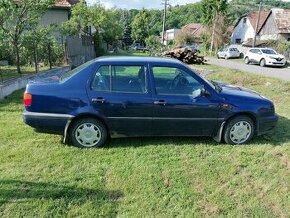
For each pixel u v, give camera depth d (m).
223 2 46.41
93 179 4.21
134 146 5.30
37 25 13.90
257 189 4.11
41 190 3.89
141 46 68.56
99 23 29.70
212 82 5.92
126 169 4.50
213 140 5.63
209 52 46.97
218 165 4.68
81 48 19.14
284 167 4.68
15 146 5.22
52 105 4.96
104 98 5.00
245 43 45.50
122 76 5.11
